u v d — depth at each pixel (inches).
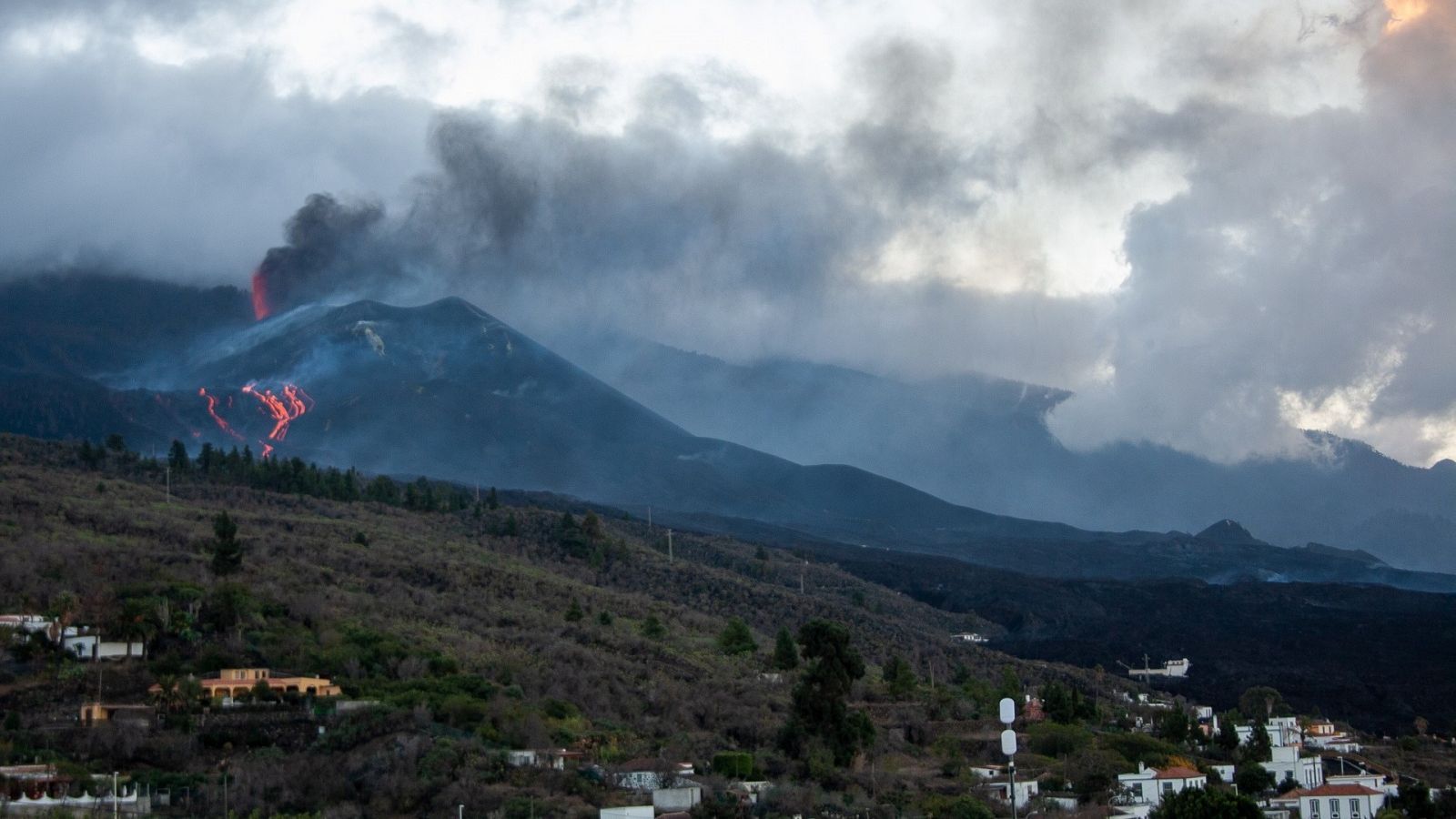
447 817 4761.3
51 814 4384.8
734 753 5748.0
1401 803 6013.8
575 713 6250.0
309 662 6417.3
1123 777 6058.1
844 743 6279.5
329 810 4803.2
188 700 5698.8
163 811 4702.3
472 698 6092.5
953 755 6520.7
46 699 5654.5
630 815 4722.0
